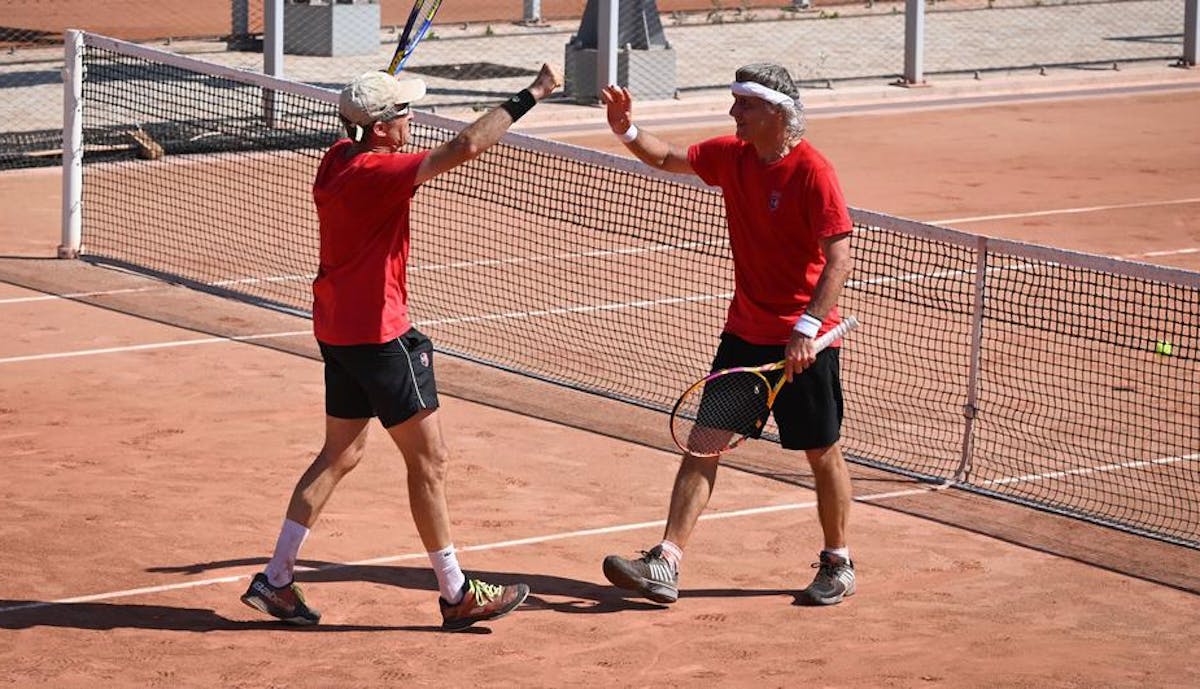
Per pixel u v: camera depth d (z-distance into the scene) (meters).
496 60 65.44
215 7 78.81
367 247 14.99
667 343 27.84
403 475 20.64
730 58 67.06
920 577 17.66
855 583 17.31
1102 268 19.89
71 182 32.59
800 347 15.69
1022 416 24.20
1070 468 21.88
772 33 74.56
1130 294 31.81
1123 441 23.11
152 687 14.33
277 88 29.94
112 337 27.16
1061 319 29.81
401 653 15.25
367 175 14.75
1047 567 18.08
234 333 27.59
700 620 16.25
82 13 75.06
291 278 31.70
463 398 24.16
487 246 34.62
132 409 23.17
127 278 31.41
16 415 22.73
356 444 15.88
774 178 15.98
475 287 31.34
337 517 19.03
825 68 65.06
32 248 33.84
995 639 15.86
